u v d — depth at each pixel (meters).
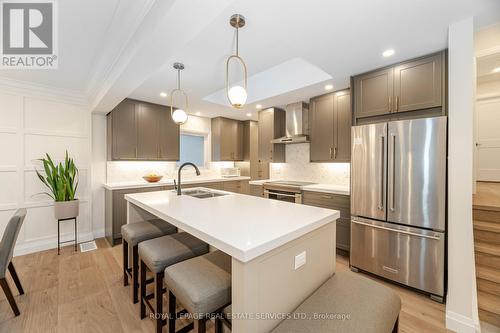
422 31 1.81
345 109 3.19
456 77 1.71
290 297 1.19
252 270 0.98
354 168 2.56
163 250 1.64
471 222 1.66
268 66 2.49
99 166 3.69
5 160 2.88
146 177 3.82
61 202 3.00
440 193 1.98
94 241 3.51
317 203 3.24
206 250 1.77
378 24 1.72
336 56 2.23
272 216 1.49
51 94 3.21
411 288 2.21
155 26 1.49
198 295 1.12
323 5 1.50
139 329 1.68
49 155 3.20
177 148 4.33
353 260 2.58
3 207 2.87
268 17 1.63
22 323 1.73
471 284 1.64
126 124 3.65
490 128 4.13
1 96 2.85
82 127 3.49
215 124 5.16
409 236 2.15
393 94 2.38
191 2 1.24
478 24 1.75
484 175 4.18
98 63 2.48
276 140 4.15
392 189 2.25
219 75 2.77
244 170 5.60
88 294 2.11
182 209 1.71
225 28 1.77
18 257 2.91
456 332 1.66
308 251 1.33
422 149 2.07
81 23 1.81
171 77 2.83
